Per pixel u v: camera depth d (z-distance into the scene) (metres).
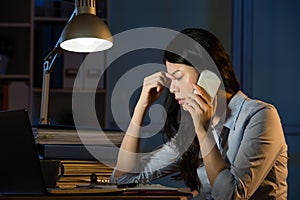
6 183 1.41
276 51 4.48
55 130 1.81
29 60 4.41
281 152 1.86
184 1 4.48
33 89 4.16
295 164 4.48
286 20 4.48
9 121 1.37
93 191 1.39
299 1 4.49
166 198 1.39
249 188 1.73
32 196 1.37
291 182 4.46
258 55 4.47
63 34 1.75
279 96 4.49
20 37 4.45
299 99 4.50
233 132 1.89
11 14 4.48
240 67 4.45
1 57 4.20
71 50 1.94
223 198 1.69
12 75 4.16
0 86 4.15
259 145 1.78
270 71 4.48
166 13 4.48
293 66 4.49
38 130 1.80
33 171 1.37
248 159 1.76
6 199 1.36
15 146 1.37
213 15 4.49
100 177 1.87
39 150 1.88
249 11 4.44
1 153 1.39
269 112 1.84
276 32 4.48
